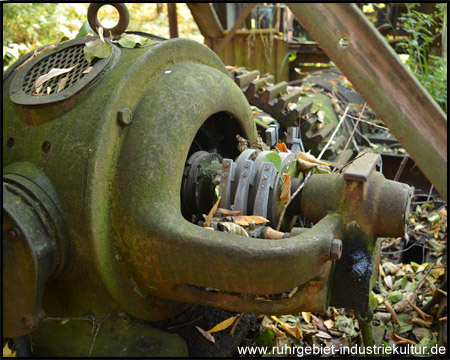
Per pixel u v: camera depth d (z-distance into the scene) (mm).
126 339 2104
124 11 2256
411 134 1241
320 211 2117
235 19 6434
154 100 2049
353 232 2021
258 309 2029
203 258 1864
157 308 2234
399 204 1953
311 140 4328
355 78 1245
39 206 1895
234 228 1988
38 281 1903
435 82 5121
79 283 2076
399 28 6383
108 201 1950
